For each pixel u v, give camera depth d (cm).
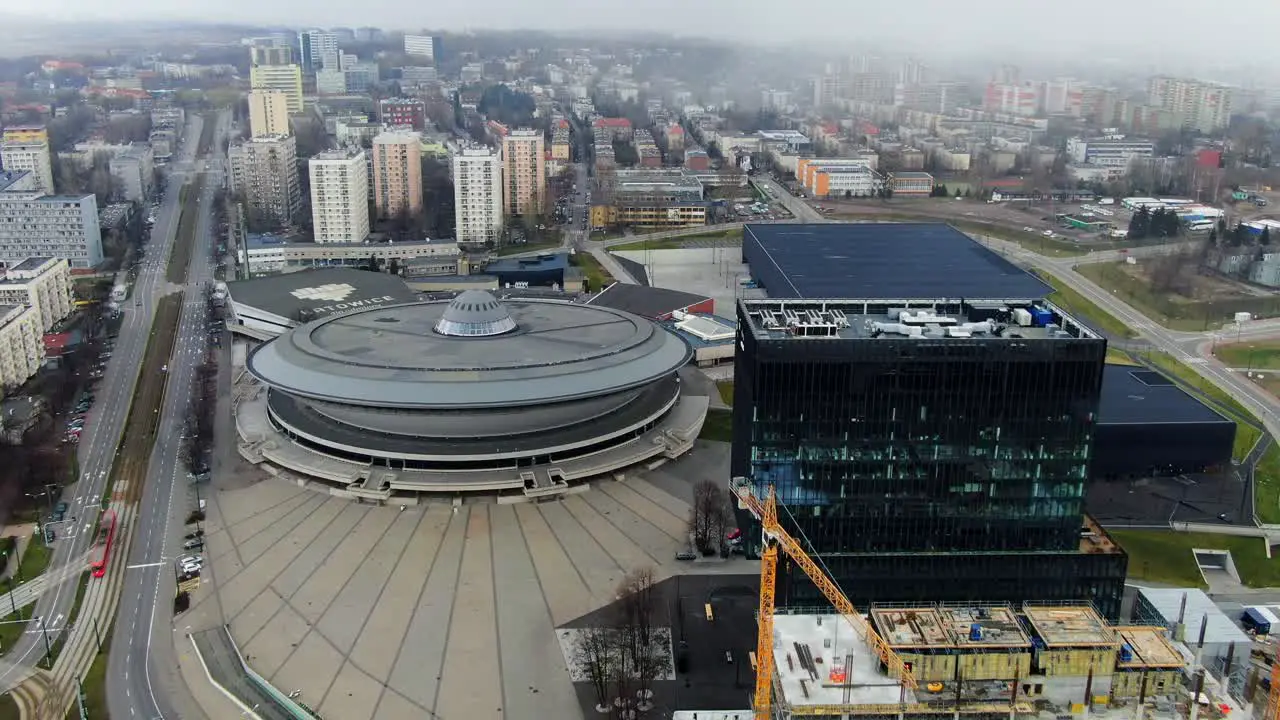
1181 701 18612
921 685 18562
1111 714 18350
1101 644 18562
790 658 19275
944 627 19325
